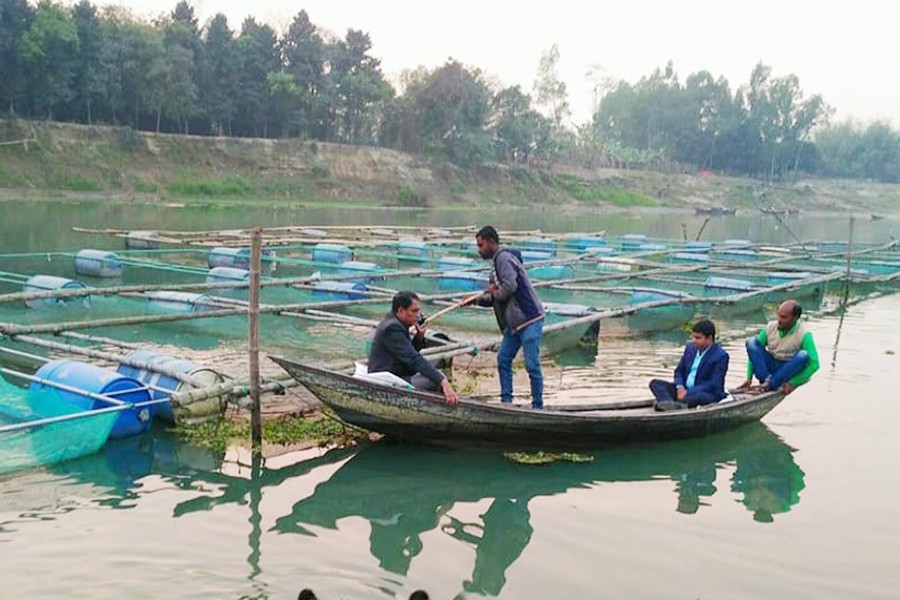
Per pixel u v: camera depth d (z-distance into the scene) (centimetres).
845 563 607
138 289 1378
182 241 2416
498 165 7456
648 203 8344
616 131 11356
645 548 621
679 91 10894
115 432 789
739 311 1802
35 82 4962
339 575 554
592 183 8381
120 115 5616
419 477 749
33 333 1035
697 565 596
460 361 1184
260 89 6119
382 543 611
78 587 519
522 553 604
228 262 2111
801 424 953
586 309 1413
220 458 767
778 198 9769
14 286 1716
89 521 620
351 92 6644
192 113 5672
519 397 1015
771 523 675
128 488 690
